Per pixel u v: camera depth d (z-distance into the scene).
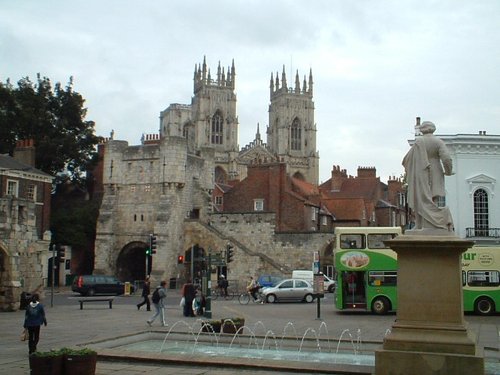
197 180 70.81
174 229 65.81
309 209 70.94
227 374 14.32
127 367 15.37
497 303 35.69
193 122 159.50
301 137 162.00
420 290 13.05
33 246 37.50
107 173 68.81
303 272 57.97
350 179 87.25
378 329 26.69
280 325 27.83
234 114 159.38
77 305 41.28
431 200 13.77
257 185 72.62
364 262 36.31
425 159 13.91
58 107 76.88
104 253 67.06
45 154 71.88
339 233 37.03
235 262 63.69
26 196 60.06
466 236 48.75
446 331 12.67
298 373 14.32
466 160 49.66
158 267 64.25
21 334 23.50
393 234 36.66
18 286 35.19
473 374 12.10
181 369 15.05
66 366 13.09
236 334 21.78
